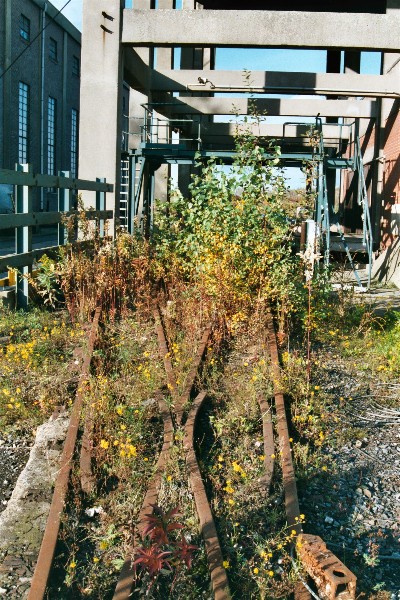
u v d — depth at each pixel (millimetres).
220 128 23719
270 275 9805
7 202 25641
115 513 4344
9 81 36188
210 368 7379
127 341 8055
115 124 16266
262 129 24297
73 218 12188
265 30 15828
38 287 10633
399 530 4508
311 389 6996
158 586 3656
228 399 6562
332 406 6746
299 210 10789
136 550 3713
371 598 3707
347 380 7688
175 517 4230
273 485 4871
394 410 6867
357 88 19703
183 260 11227
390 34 15766
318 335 9570
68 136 48781
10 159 37219
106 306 9938
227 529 4223
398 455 5762
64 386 6668
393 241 19344
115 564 3863
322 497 4871
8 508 4449
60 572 3820
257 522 4379
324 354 8719
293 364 7574
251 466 5117
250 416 6035
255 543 4105
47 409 6266
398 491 5086
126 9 16047
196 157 11086
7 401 6434
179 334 8383
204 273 9727
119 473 4789
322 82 19641
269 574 3674
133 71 18000
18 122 38531
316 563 3723
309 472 5156
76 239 13531
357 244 21516
